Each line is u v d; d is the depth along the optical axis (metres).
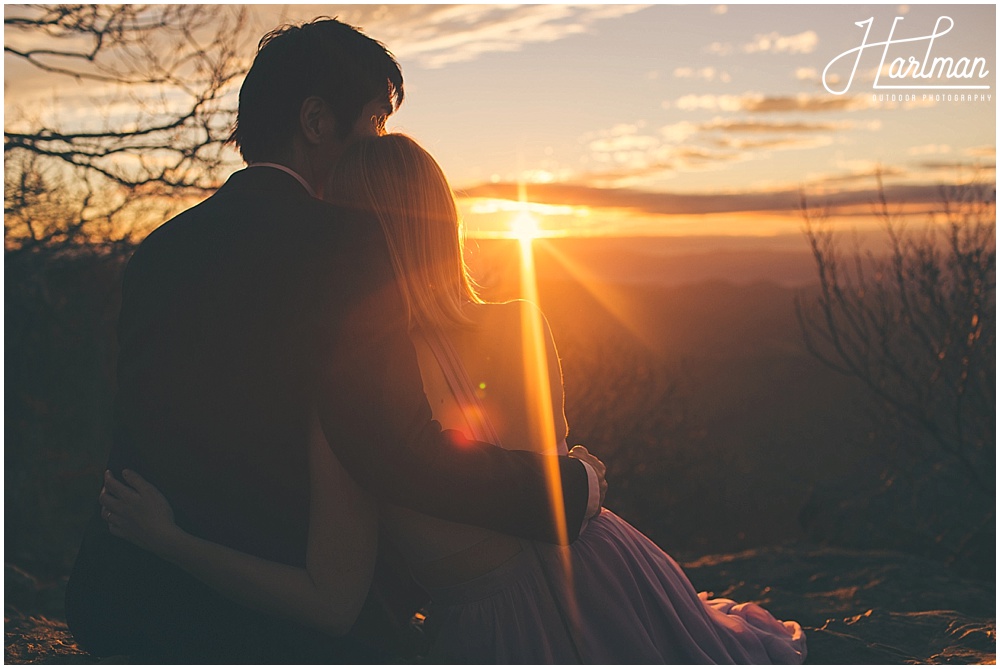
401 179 1.65
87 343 9.27
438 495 1.49
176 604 1.55
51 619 2.89
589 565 1.70
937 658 2.25
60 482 9.68
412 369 1.52
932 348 7.85
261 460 1.51
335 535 1.51
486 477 1.51
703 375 26.16
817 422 19.05
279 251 1.53
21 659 2.15
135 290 1.61
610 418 13.72
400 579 1.80
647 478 14.12
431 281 1.66
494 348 1.71
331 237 1.54
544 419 1.73
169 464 1.52
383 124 1.81
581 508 1.62
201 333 1.53
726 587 3.34
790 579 3.42
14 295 7.54
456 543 1.67
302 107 1.72
